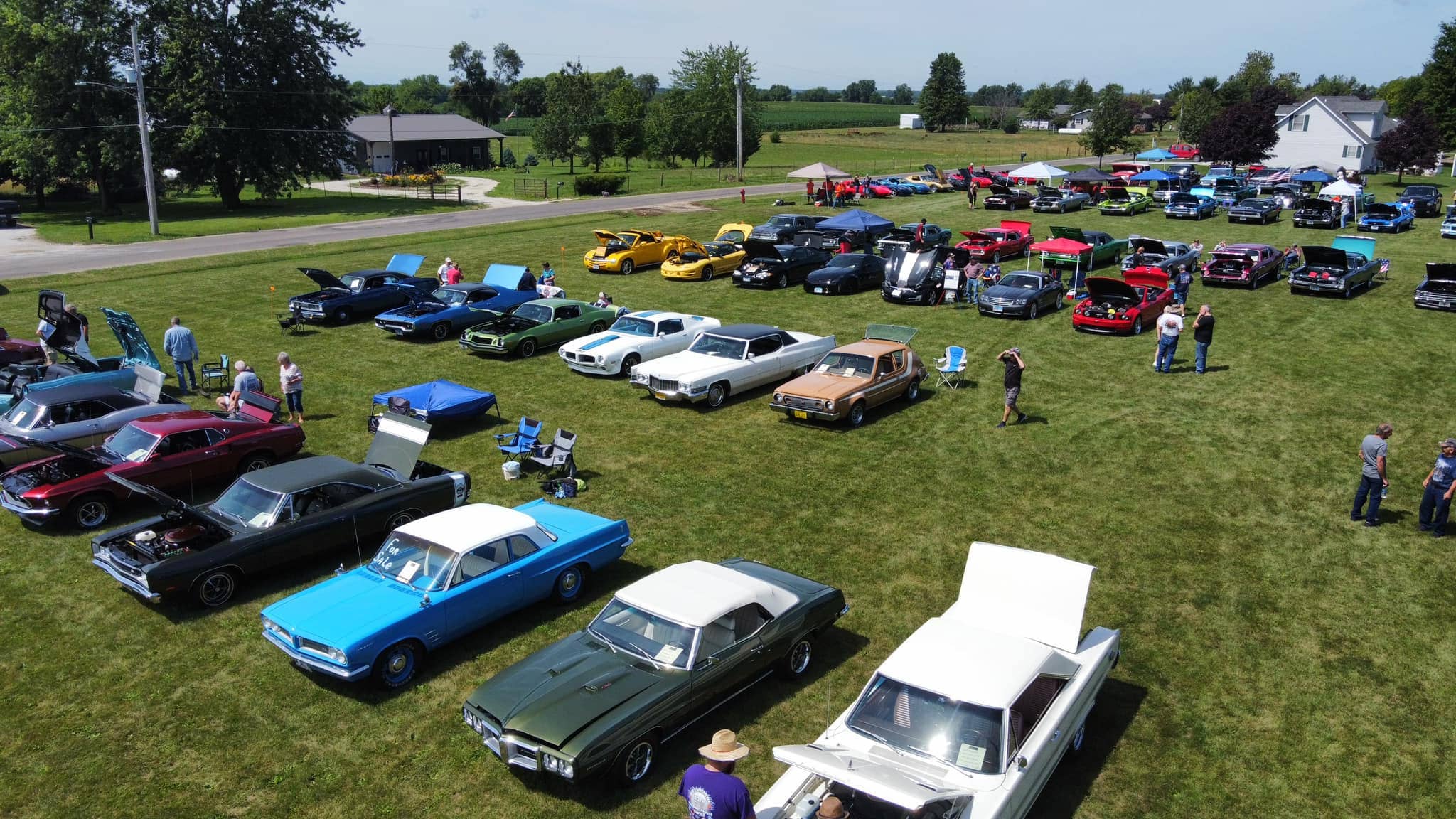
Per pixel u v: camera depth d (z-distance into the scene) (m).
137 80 41.12
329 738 8.84
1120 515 14.16
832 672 10.04
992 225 44.00
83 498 13.46
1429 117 65.19
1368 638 10.81
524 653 10.26
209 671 9.97
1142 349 23.19
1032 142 121.25
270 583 11.91
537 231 43.44
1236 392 19.66
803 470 15.92
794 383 18.23
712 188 64.25
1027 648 8.20
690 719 8.66
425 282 28.59
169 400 19.12
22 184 66.38
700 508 14.37
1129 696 9.75
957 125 156.88
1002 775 6.98
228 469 14.92
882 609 11.42
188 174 56.69
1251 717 9.41
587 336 22.58
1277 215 45.72
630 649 8.70
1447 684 9.94
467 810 7.84
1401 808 8.10
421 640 9.70
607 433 17.77
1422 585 11.95
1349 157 77.06
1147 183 59.75
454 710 9.26
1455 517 13.86
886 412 19.06
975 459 16.42
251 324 26.17
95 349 23.48
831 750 7.26
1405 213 42.53
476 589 10.12
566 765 7.39
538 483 15.27
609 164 94.00
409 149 88.62
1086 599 8.90
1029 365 22.06
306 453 16.58
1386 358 21.75
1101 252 33.41
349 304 26.48
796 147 112.88
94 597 11.61
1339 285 27.52
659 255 34.81
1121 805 8.06
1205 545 13.13
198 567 10.94
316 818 7.80
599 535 11.63
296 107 57.84
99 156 53.16
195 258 35.44
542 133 81.25
